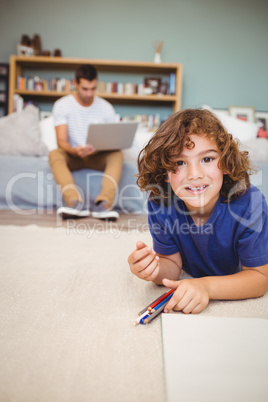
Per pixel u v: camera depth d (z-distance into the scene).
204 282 0.73
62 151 2.34
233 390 0.41
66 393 0.43
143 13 4.53
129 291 0.83
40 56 4.23
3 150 2.84
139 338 0.58
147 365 0.50
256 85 4.64
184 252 0.88
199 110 0.76
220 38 4.60
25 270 1.00
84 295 0.80
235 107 4.45
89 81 2.52
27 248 1.30
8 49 4.45
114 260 1.12
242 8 4.59
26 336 0.59
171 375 0.44
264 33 4.61
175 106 4.27
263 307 0.73
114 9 4.51
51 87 4.20
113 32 4.51
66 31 4.48
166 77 4.49
